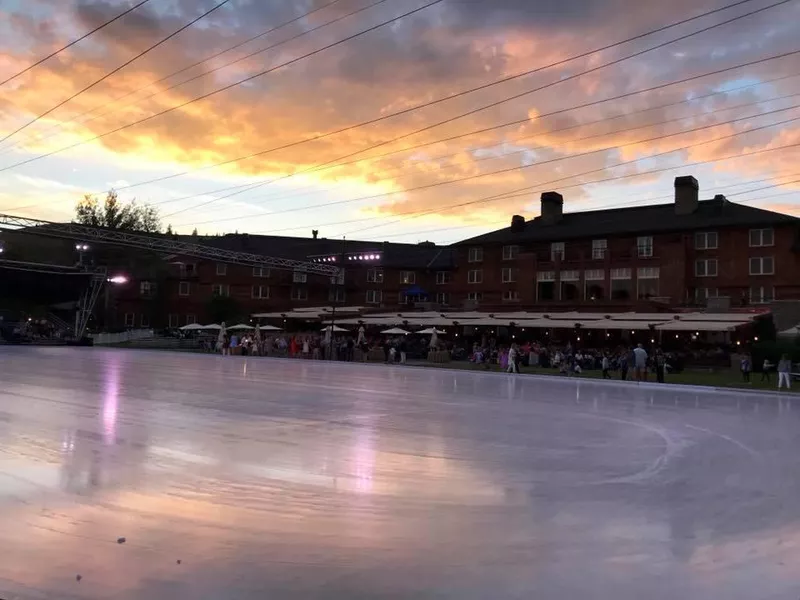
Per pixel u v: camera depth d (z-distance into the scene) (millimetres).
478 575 5059
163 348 59562
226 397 17984
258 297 71562
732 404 20016
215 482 7867
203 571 5027
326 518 6492
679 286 50625
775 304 41781
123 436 10969
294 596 4605
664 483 8344
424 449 10531
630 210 60188
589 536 6074
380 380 26984
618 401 20062
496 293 63594
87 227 46656
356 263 71562
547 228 62406
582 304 50719
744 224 49875
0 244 60969
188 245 52000
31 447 9805
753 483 8414
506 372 35156
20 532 5875
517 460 9758
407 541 5844
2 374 24281
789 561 5469
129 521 6254
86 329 67500
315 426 12852
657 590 4812
